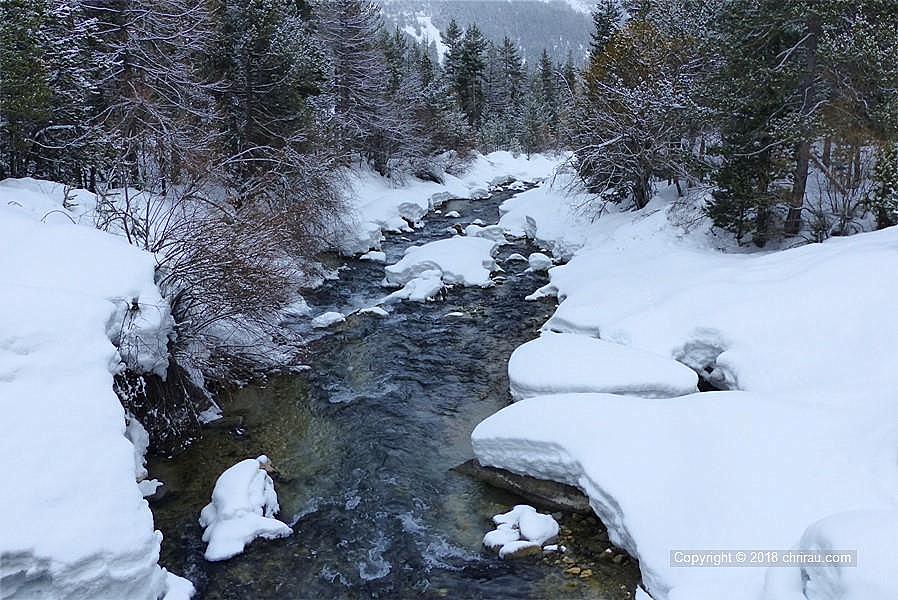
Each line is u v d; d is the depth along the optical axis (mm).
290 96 22719
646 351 11820
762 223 17469
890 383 8867
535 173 52125
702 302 12836
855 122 15422
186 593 6957
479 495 9234
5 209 10852
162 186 17406
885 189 15195
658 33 22672
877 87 15117
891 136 15117
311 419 11641
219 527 8086
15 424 6211
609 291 15422
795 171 16734
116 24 18859
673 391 10539
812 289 11641
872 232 14352
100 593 5688
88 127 16375
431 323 17078
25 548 5344
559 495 8766
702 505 7285
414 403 12406
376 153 36688
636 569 7449
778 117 16578
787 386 9852
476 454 9680
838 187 16031
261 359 13398
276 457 10289
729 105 16672
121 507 6094
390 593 7273
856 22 14930
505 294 19391
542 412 9492
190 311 11406
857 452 7465
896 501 6629
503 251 24984
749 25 15969
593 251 20016
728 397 9062
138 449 9336
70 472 6055
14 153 14938
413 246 24312
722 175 17188
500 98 71312
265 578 7520
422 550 8031
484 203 38875
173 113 20203
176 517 8625
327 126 28391
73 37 15992
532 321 17047
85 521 5777
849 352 9969
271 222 14703
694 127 19969
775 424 8180
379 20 38781
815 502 6898
